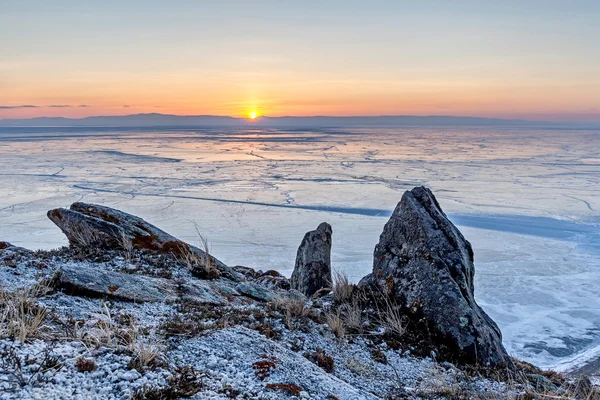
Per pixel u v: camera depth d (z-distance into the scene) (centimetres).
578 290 3108
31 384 318
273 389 395
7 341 372
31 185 8369
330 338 607
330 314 691
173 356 423
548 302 2856
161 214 5991
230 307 644
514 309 2728
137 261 830
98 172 10562
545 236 4897
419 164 12781
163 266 828
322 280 1065
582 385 661
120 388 338
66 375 339
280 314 651
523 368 708
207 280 805
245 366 433
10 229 4897
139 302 587
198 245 4359
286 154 16388
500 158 14712
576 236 4900
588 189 8219
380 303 757
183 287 682
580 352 2088
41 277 647
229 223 5481
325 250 1098
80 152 16488
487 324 712
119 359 379
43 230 4859
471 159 14338
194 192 7819
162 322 521
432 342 656
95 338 398
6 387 306
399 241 797
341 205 6756
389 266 786
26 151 16750
